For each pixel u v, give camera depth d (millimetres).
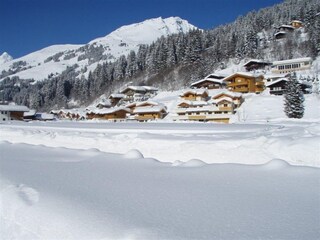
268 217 5648
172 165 11133
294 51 90500
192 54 107688
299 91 49250
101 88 131750
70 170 10531
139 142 14461
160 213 6043
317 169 8930
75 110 98938
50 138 19328
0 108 80875
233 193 7207
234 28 124125
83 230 5469
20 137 21859
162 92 96438
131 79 122875
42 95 147750
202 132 22578
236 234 4996
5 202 7246
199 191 7484
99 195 7316
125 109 77688
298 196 6781
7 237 6031
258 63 85625
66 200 6938
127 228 5371
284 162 9648
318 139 9969
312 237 4785
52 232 5672
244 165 10281
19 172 10234
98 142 16219
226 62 101938
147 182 8547
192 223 5500
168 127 32938
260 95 66250
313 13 102250
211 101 65500
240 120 52250
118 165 11406
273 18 120500
